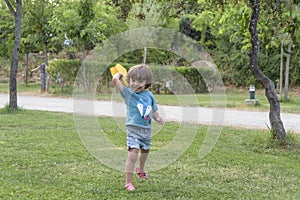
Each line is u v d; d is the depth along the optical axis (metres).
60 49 23.94
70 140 7.03
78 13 17.09
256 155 6.36
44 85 19.95
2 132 7.69
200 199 4.03
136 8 10.87
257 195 4.24
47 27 20.55
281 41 7.92
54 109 12.73
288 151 6.69
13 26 22.56
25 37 21.92
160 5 8.78
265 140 7.24
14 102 11.27
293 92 24.62
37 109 12.45
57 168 5.08
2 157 5.55
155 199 3.99
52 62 19.50
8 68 29.88
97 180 4.60
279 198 4.15
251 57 7.11
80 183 4.46
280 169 5.47
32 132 7.80
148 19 13.24
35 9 20.89
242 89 26.44
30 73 28.30
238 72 26.86
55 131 7.99
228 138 7.86
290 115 12.83
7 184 4.29
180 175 4.98
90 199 3.91
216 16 9.09
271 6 7.31
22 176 4.64
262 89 25.72
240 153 6.46
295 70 25.02
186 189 4.37
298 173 5.27
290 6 7.21
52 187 4.25
